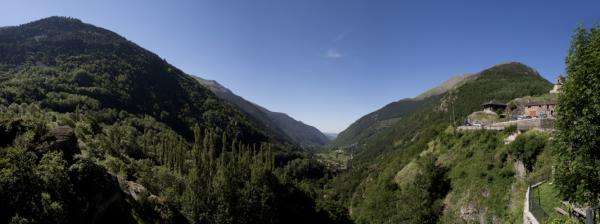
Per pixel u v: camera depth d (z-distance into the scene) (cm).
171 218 5919
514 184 4750
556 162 2202
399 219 6600
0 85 15700
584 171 1830
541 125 5281
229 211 8069
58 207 3334
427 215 5994
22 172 3297
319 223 9931
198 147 14138
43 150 3856
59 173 3638
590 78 1855
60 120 9875
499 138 6122
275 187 9750
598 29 1911
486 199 5097
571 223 2283
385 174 10494
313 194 12656
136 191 5825
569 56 2042
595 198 1845
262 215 8444
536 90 17312
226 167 9906
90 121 12225
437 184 6619
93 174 4172
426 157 8100
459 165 6569
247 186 8900
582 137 1859
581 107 1928
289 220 9512
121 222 4478
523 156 4825
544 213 2809
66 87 18175
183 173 11662
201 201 7944
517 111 9700
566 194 2017
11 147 3562
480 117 10375
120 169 7531
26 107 11594
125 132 14750
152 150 14238
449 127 8800
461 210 5503
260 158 13262
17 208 3080
